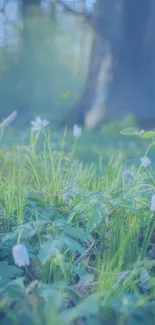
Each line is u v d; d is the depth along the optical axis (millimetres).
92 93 16078
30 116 17188
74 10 15578
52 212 3055
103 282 2291
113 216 2912
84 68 30375
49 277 2531
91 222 2691
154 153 7363
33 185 3529
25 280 2635
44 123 3549
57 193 3316
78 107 16094
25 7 25453
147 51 15523
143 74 15531
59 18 28000
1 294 2322
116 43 15516
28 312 2174
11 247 2805
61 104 22984
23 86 28047
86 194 3148
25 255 2234
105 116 15289
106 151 7496
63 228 2613
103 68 15922
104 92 15672
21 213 2924
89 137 11031
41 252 2402
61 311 2195
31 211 3068
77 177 3500
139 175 3389
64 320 2033
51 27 27203
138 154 7207
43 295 2223
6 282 2451
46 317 2086
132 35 15453
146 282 2518
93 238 2908
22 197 3154
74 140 4164
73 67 31734
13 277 2617
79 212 3008
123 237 2701
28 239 2854
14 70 28078
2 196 3191
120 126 13742
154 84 15477
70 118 16031
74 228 2617
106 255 2799
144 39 15438
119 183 3586
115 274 2309
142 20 15312
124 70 15633
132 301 2203
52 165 3391
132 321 2158
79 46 30375
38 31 27297
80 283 2504
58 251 2391
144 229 2967
